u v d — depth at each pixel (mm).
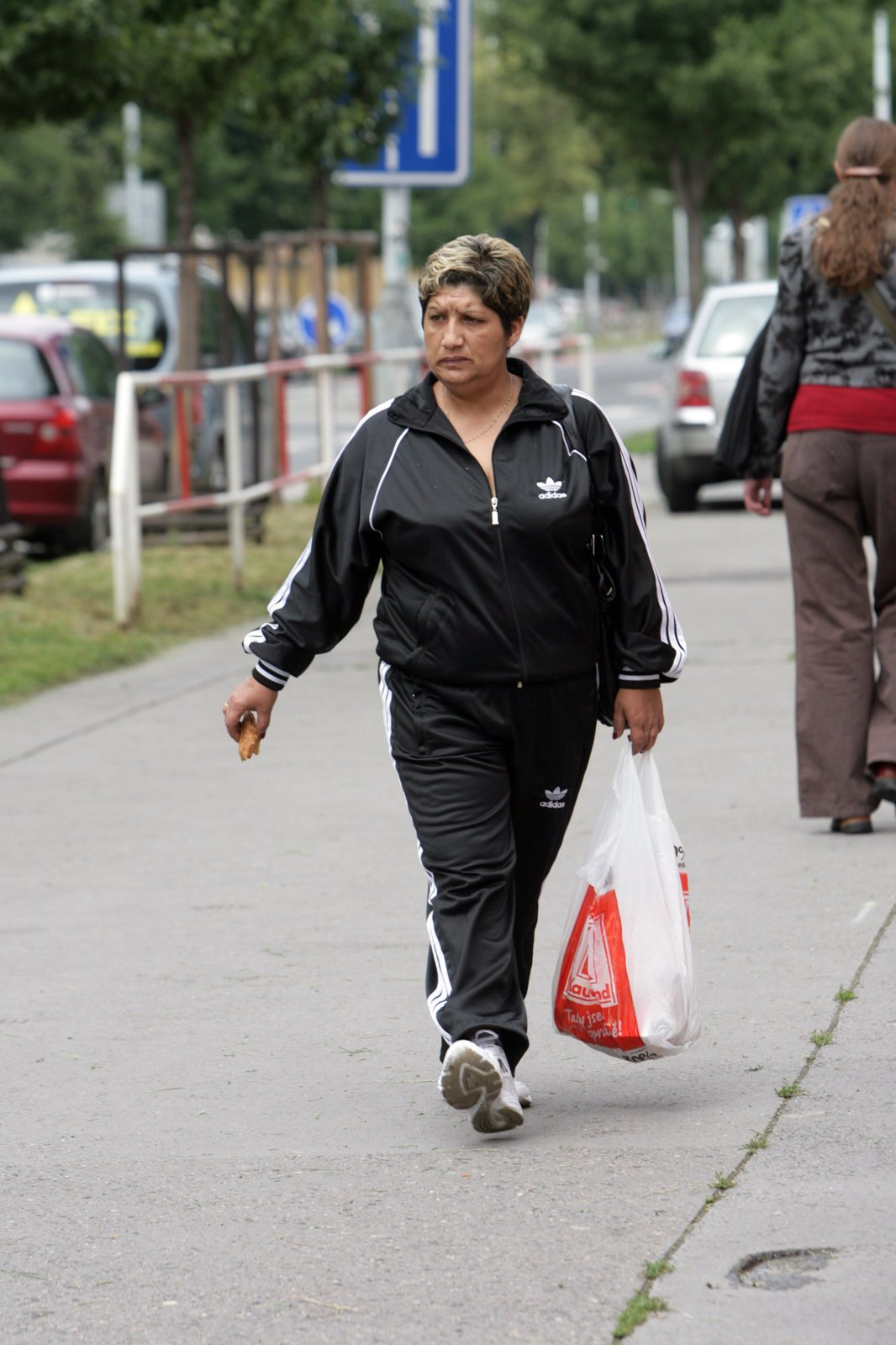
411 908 15070
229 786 19516
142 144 128250
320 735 21891
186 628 29094
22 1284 9039
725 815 17281
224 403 31750
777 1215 9305
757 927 14023
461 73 45281
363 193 135750
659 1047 10656
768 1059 11508
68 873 16531
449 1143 10531
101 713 23484
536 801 10664
